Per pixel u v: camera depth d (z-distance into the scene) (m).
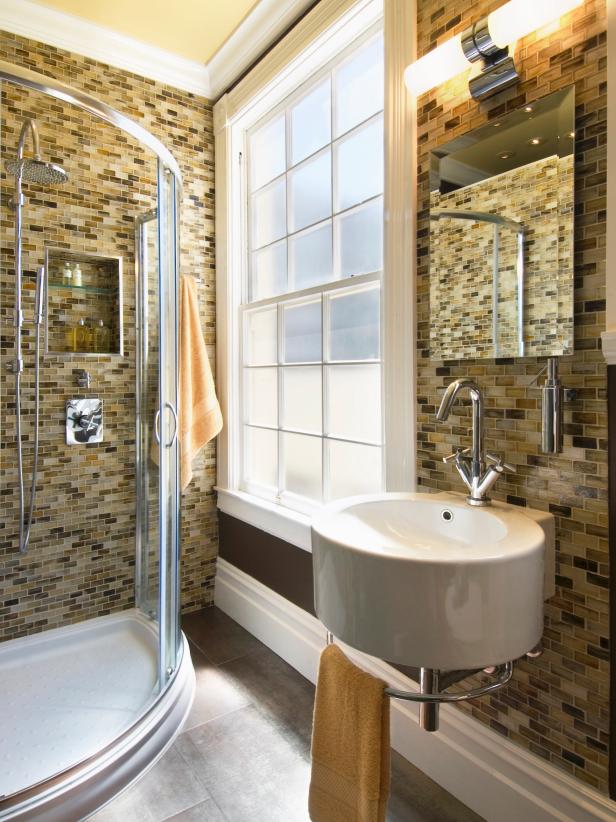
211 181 2.66
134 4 2.08
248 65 2.38
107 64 2.32
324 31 1.91
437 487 1.51
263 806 1.44
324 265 2.12
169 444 1.99
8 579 2.03
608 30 1.06
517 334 1.27
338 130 2.03
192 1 2.07
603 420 1.12
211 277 2.67
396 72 1.58
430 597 0.89
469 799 1.42
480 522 1.21
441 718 1.51
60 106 1.91
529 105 1.23
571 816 1.20
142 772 1.54
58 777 1.39
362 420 1.92
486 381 1.37
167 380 1.99
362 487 1.91
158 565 1.94
